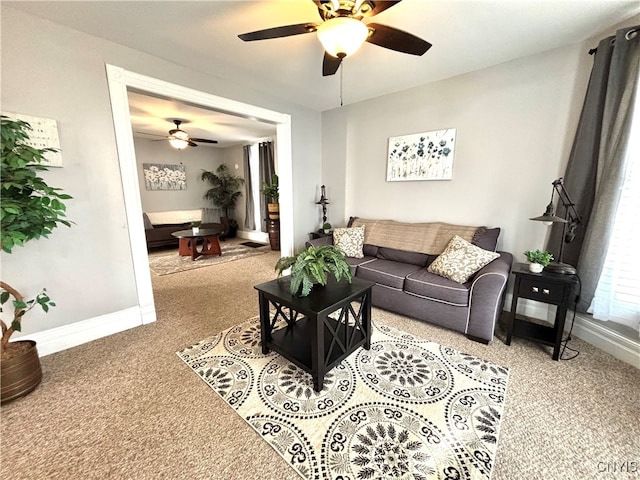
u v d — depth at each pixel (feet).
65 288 6.88
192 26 6.45
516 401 5.13
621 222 6.33
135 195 7.79
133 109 12.69
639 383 5.58
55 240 6.64
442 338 7.38
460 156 9.56
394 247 10.57
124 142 7.44
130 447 4.27
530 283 6.61
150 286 8.32
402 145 10.87
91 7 5.72
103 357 6.58
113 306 7.68
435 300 7.77
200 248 19.17
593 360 6.36
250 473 3.87
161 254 17.76
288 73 9.02
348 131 12.62
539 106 7.93
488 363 6.27
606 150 6.39
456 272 7.82
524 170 8.39
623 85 6.13
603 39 6.50
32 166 5.69
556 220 6.25
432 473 3.82
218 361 6.42
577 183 7.07
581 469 3.89
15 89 5.85
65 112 6.49
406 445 4.25
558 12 5.92
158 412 4.94
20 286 6.28
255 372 6.02
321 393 5.37
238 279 12.47
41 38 6.07
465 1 5.56
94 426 4.65
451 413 4.85
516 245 8.79
